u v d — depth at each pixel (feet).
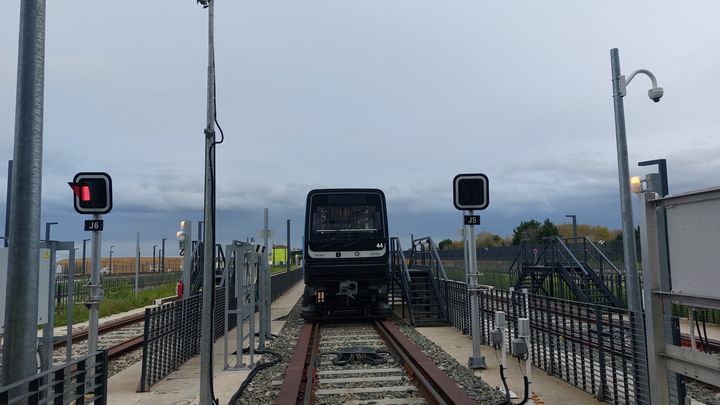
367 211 55.62
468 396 23.21
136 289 94.22
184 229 45.47
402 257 61.98
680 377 16.75
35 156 15.55
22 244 15.15
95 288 22.93
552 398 24.43
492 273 91.04
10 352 14.76
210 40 24.43
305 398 24.16
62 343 45.01
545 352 30.14
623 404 22.30
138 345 43.73
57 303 70.95
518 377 29.04
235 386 28.48
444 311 55.47
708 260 10.73
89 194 22.95
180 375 31.83
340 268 54.54
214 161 24.27
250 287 35.70
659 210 15.31
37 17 15.84
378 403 24.36
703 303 10.86
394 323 56.54
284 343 43.80
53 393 16.12
